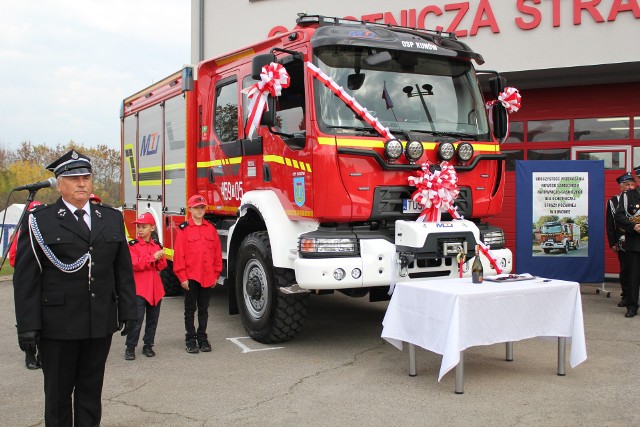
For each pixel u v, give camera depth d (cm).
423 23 1031
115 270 384
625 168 1038
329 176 564
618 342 637
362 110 586
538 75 998
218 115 764
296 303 620
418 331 503
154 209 930
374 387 498
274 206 629
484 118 659
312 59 586
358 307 856
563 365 524
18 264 348
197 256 616
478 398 468
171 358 601
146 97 975
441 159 599
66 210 360
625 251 773
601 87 1052
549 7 952
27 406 472
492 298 481
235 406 460
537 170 922
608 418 422
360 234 577
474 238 593
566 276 921
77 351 367
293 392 489
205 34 1244
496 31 981
